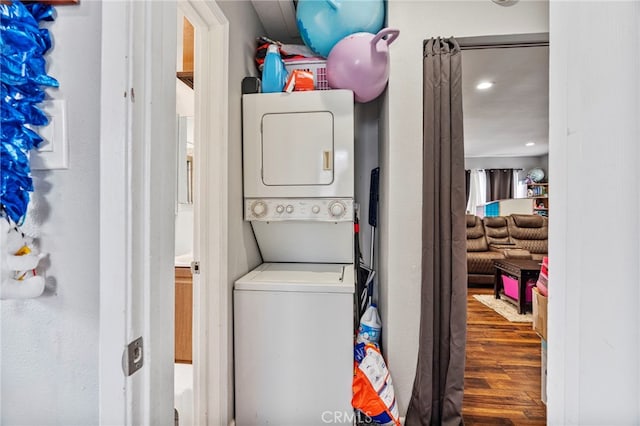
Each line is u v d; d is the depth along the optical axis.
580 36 0.39
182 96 2.36
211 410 1.45
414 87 1.69
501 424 1.76
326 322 1.53
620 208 0.34
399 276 1.71
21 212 0.57
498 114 4.06
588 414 0.38
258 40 1.98
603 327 0.36
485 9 1.66
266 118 1.71
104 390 0.56
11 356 0.62
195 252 1.49
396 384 1.71
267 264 2.01
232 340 1.58
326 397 1.53
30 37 0.57
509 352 2.68
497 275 4.41
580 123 0.39
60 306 0.60
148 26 0.59
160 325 0.62
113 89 0.56
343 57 1.62
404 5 1.68
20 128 0.57
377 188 2.30
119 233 0.56
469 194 7.07
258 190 1.73
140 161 0.58
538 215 6.37
